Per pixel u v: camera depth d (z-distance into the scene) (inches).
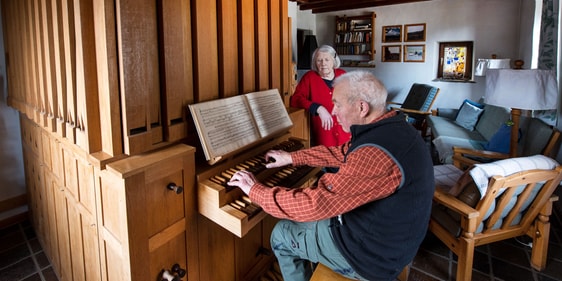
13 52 77.6
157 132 50.8
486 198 67.1
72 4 45.0
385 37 253.1
